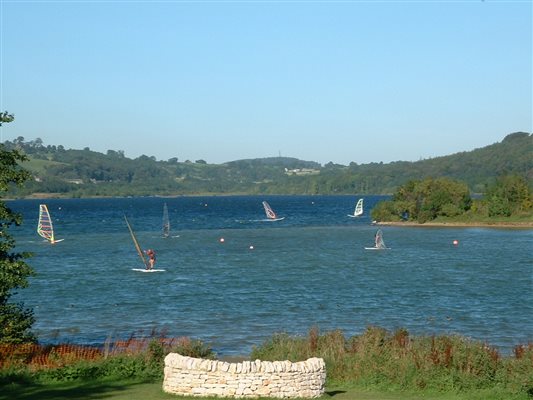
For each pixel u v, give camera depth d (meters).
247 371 25.70
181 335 49.88
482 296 68.00
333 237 139.62
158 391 27.03
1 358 32.34
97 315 58.09
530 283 77.00
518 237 138.50
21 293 68.81
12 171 36.88
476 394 29.14
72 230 159.50
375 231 154.50
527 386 29.20
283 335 39.84
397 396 28.89
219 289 71.75
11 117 37.00
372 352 33.06
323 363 26.94
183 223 188.75
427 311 59.94
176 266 91.19
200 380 25.86
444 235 143.62
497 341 48.00
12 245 36.91
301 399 26.02
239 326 53.28
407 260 99.44
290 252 110.06
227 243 126.44
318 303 63.56
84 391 27.41
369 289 72.06
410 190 181.00
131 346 38.31
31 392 27.39
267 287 73.12
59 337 49.12
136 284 75.19
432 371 30.83
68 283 75.69
